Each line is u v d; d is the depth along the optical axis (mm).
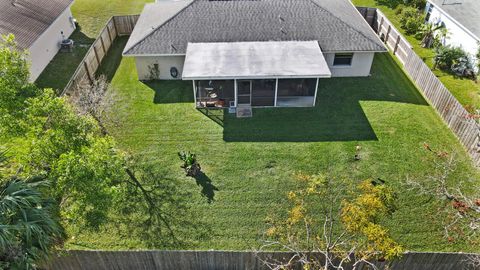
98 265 14656
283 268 13352
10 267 10617
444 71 27094
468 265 14352
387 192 15586
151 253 14258
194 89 22625
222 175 18750
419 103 23781
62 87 25203
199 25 25594
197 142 20766
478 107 23000
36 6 27953
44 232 11258
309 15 26125
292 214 15602
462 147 20422
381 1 38062
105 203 13516
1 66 12531
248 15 26062
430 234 16125
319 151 20141
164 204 17328
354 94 24656
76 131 13195
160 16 27406
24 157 11844
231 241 15930
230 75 21594
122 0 38312
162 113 22953
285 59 23031
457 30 27938
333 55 25328
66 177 11867
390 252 13062
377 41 25188
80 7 36719
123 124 21953
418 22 31828
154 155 19891
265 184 18281
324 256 14242
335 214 16859
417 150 20250
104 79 23891
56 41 28984
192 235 16109
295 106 23531
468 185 18156
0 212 10398
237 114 22828
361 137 21078
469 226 15109
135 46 24609
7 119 12008
